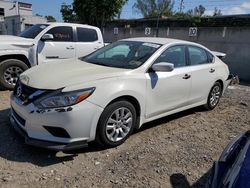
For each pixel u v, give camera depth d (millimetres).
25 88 3740
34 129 3520
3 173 3260
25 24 26500
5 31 28688
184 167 3721
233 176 2252
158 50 4613
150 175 3459
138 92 4113
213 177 2473
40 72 4031
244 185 2119
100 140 3863
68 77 3746
